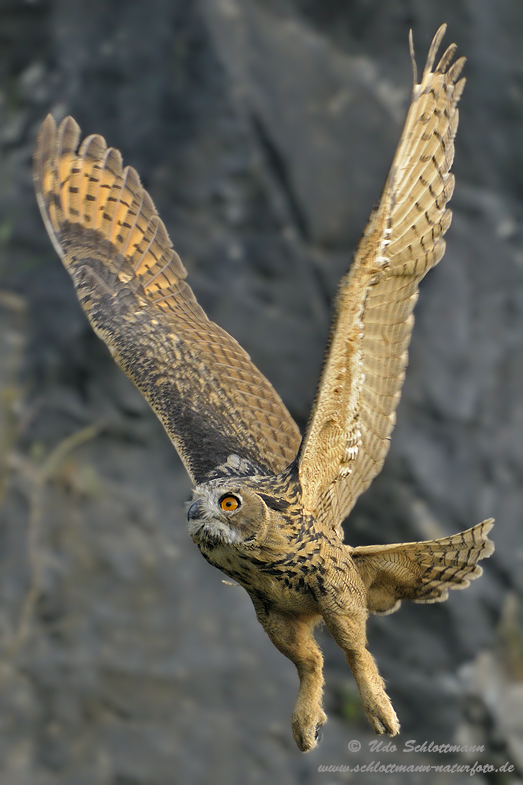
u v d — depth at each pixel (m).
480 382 14.70
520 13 16.09
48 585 14.59
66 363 15.28
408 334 5.57
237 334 14.79
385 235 5.28
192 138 15.58
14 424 15.00
